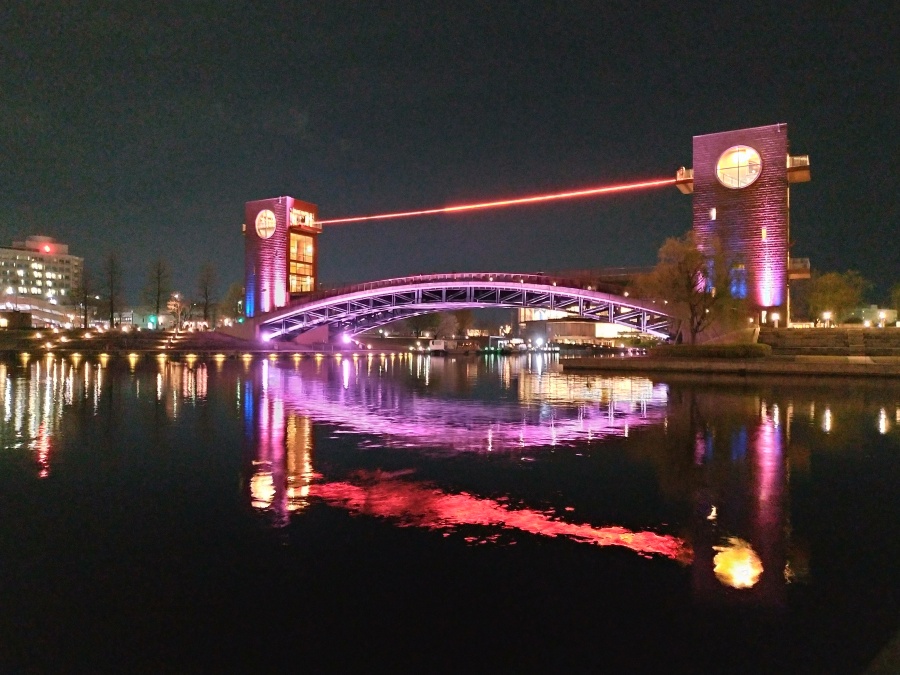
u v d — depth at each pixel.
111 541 7.68
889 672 4.81
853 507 9.20
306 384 33.22
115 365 51.00
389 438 15.41
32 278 164.38
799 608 5.89
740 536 7.90
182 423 17.95
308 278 89.25
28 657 5.07
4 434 15.89
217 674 4.81
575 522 8.45
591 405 23.06
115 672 4.83
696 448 13.95
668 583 6.46
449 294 76.94
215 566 6.89
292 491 10.10
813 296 71.88
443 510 9.02
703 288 46.97
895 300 71.94
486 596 6.16
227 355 72.56
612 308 62.97
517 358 86.88
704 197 52.81
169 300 105.19
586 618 5.70
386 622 5.64
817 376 37.00
